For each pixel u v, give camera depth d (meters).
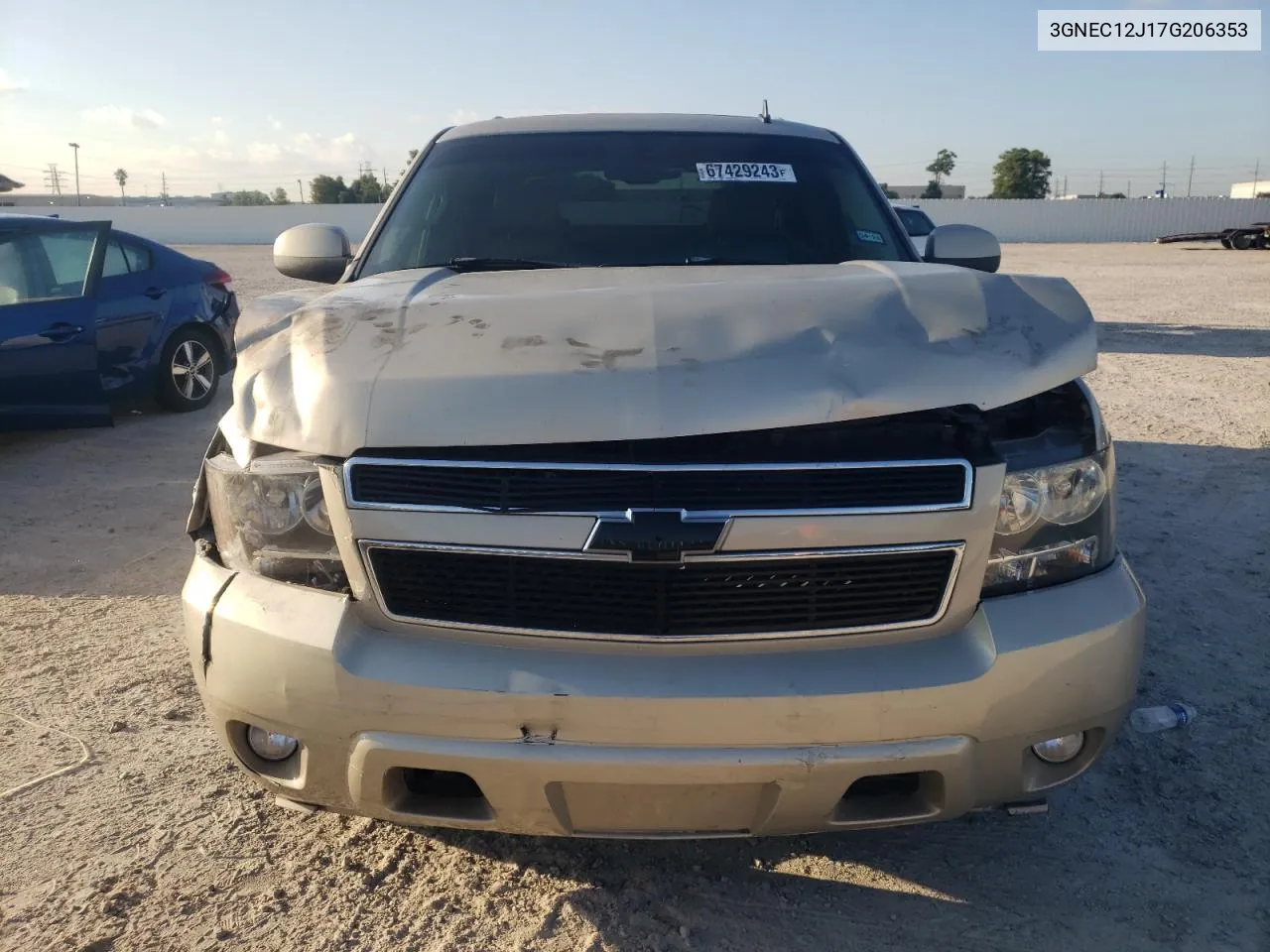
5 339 6.05
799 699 1.95
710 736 1.96
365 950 2.22
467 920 2.31
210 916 2.32
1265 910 2.35
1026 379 2.15
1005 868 2.51
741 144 3.72
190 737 3.10
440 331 2.25
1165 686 3.39
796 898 2.39
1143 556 4.59
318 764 2.10
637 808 2.04
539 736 1.98
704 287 2.48
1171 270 25.42
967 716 2.01
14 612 4.04
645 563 1.95
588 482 1.97
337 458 2.05
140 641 3.78
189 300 7.79
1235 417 7.47
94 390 6.61
